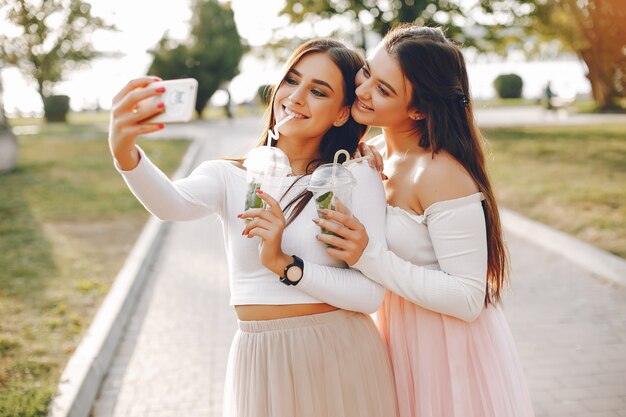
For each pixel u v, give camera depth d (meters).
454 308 1.95
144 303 5.40
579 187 9.11
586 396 3.65
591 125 18.19
